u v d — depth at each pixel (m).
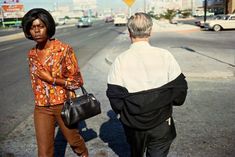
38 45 3.18
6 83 9.91
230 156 4.28
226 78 9.23
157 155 2.75
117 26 60.56
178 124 5.53
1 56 17.81
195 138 4.90
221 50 15.66
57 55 3.13
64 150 4.64
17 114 6.52
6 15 96.00
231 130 5.20
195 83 8.69
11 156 4.47
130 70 2.55
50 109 3.28
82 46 21.52
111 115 6.20
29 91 8.64
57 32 46.00
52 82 3.16
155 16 87.12
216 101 6.88
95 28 55.19
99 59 14.47
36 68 3.16
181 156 4.30
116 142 4.86
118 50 16.52
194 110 6.29
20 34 44.09
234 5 52.91
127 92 2.51
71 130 3.45
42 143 3.32
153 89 2.49
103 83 9.23
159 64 2.56
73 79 3.24
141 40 2.65
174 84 2.53
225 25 32.72
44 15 3.00
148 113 2.51
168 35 27.56
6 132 5.45
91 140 4.96
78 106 3.23
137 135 2.65
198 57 13.12
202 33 29.47
